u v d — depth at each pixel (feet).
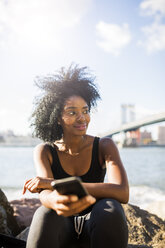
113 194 3.51
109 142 4.31
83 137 4.58
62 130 4.70
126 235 3.29
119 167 3.93
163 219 7.89
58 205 2.79
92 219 3.37
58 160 4.42
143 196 26.78
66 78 4.65
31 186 3.66
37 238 3.26
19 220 7.59
